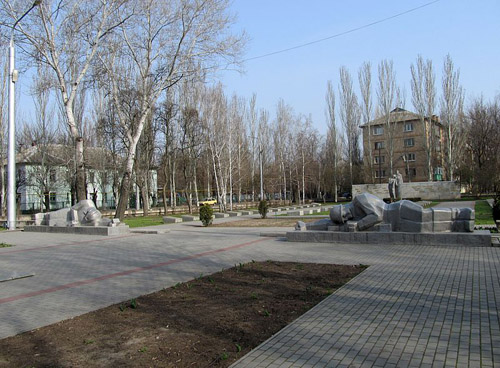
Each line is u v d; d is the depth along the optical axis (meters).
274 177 56.62
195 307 6.03
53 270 9.88
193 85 36.38
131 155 23.80
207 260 10.46
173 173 44.59
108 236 18.12
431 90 49.91
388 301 5.95
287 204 53.38
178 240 15.51
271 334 4.78
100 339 4.83
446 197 47.44
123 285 7.89
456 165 50.59
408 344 4.27
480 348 4.09
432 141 52.41
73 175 39.22
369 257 9.89
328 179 58.50
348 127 58.41
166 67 23.08
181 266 9.74
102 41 22.12
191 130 38.41
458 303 5.70
